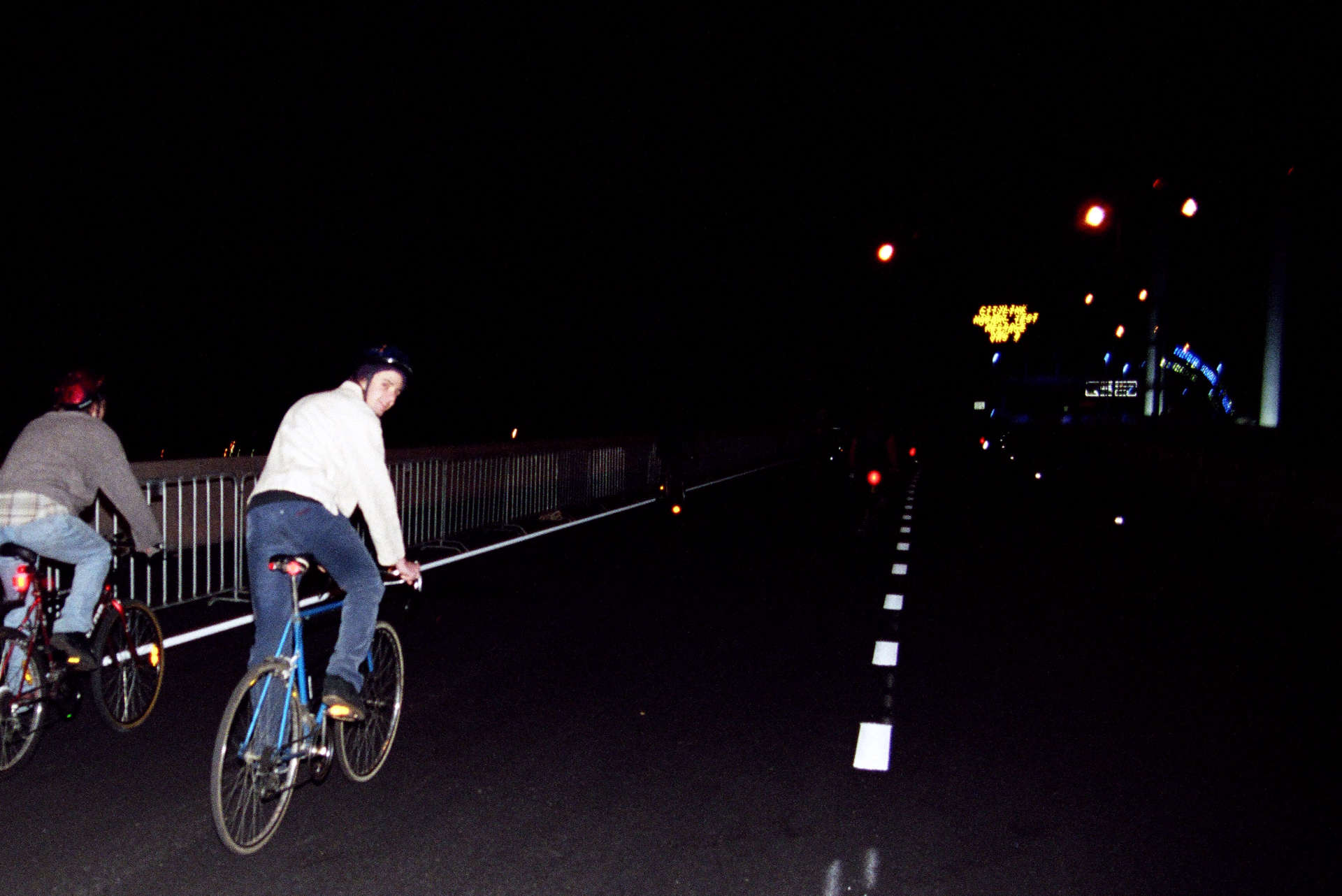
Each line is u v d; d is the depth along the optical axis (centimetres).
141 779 538
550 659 812
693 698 710
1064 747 613
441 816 497
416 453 1888
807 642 884
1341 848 475
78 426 564
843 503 2225
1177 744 623
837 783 548
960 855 462
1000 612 1020
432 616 968
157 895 413
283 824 484
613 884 428
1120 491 2711
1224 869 452
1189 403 9525
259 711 454
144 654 634
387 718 568
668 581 1180
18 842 460
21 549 541
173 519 1269
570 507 2039
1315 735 641
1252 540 1659
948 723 657
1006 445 6222
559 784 542
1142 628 952
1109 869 451
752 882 432
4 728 530
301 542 479
